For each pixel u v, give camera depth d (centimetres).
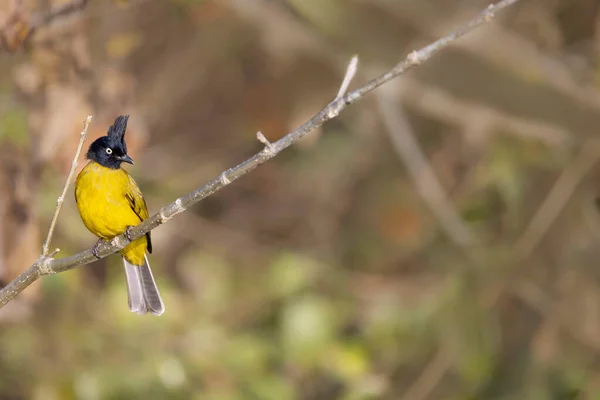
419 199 1559
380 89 1452
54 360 1288
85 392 1261
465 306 1452
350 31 1409
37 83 976
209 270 1518
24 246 957
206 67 1622
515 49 1373
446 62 1388
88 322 1330
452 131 1558
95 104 1002
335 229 1625
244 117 1588
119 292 1356
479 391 1444
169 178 1611
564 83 1365
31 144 977
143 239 787
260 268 1556
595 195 1513
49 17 950
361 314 1498
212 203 1700
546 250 1462
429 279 1508
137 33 1248
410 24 1392
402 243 1555
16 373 1279
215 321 1427
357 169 1620
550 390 1415
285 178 1698
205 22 1585
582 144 1429
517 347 1476
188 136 1656
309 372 1384
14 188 959
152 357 1293
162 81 1593
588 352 1430
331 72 1495
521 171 1469
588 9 1467
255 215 1684
